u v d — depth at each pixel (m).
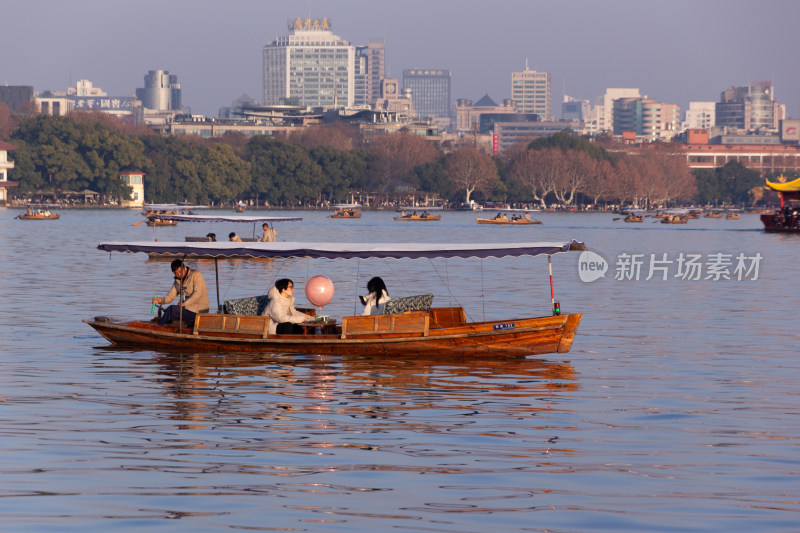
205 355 80.00
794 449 50.19
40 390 64.56
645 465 46.91
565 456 48.47
